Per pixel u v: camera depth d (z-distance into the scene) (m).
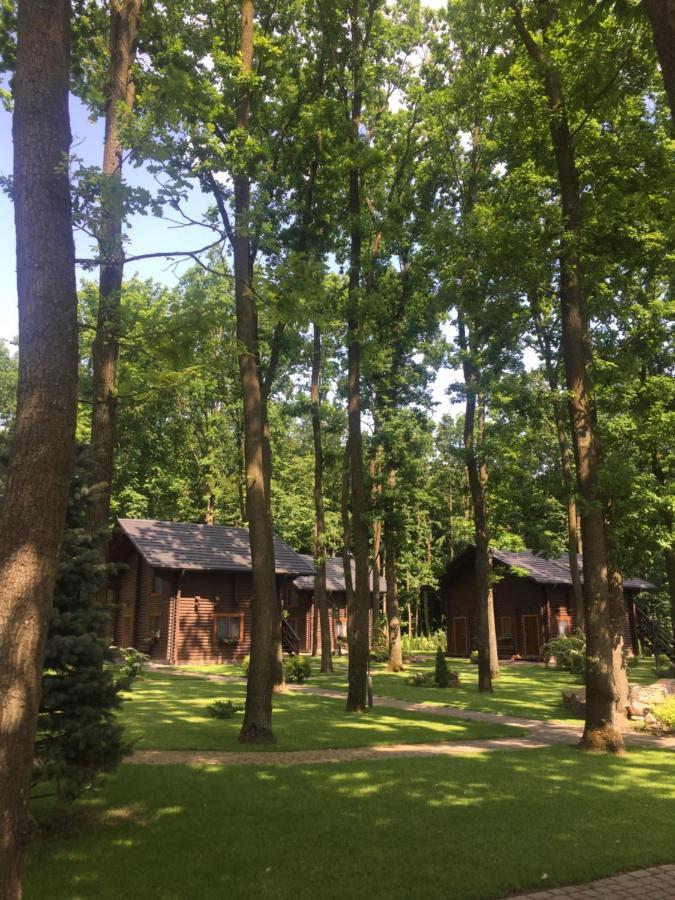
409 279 24.94
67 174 4.43
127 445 37.16
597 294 15.34
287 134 18.39
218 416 41.81
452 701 19.36
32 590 3.74
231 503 46.44
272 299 8.95
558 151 13.80
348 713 16.27
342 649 43.28
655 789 8.48
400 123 22.78
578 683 25.14
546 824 6.71
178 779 8.47
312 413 26.83
